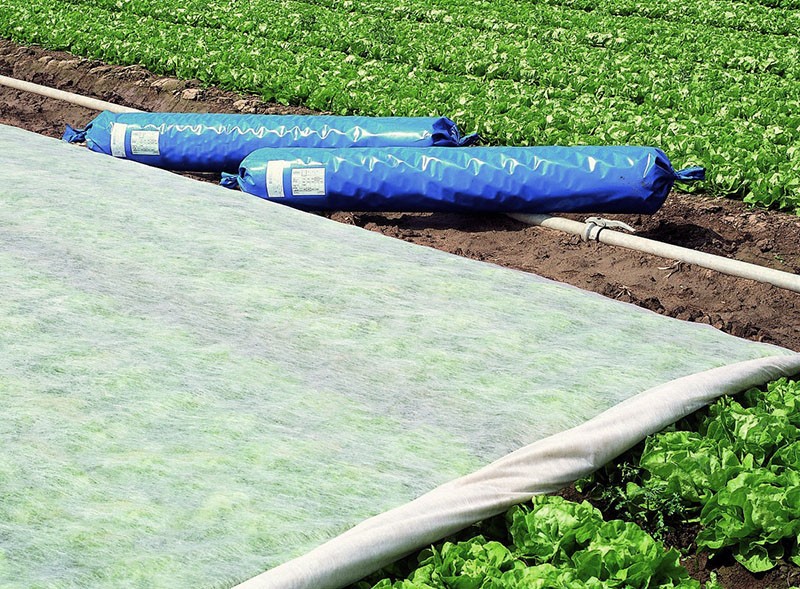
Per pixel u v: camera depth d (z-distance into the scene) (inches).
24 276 277.0
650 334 262.1
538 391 225.9
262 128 440.5
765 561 191.5
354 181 389.7
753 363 241.8
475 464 198.2
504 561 179.5
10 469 189.0
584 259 366.0
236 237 316.2
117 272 284.5
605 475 214.4
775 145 467.8
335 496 185.5
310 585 164.6
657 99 581.6
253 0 960.3
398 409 219.5
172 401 216.5
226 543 170.6
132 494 183.5
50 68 692.1
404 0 978.1
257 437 203.8
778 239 380.5
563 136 473.7
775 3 1008.9
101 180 371.6
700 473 203.6
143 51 672.4
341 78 605.6
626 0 1010.7
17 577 159.8
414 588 168.7
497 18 879.7
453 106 533.3
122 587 159.2
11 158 393.7
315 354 243.0
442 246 384.2
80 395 217.3
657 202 370.0
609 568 177.5
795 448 210.7
